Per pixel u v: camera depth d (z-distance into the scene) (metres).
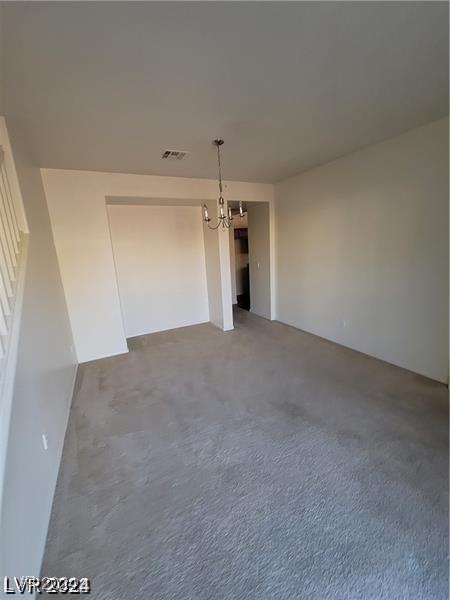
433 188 2.74
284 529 1.49
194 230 5.28
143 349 4.32
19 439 1.34
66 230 3.64
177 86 1.86
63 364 2.83
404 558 1.32
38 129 2.36
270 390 2.92
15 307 1.64
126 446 2.19
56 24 1.28
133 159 3.26
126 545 1.45
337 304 4.04
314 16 1.31
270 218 5.00
